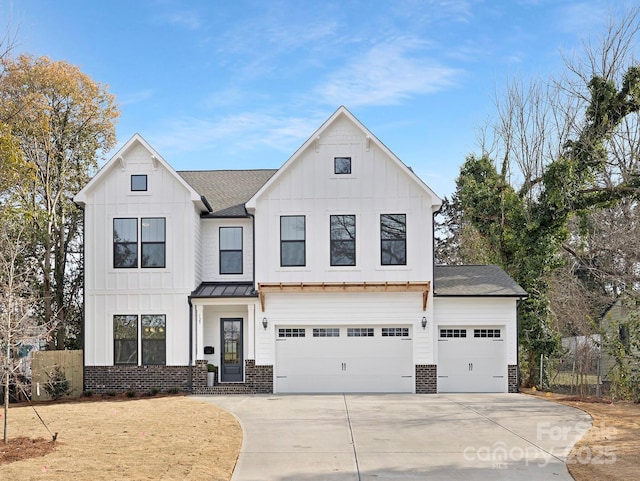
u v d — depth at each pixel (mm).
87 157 35906
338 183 25703
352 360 25375
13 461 12672
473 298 25422
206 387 25188
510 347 25344
